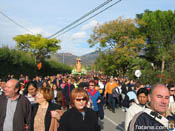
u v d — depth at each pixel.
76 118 2.84
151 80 23.94
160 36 29.80
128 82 12.94
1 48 19.39
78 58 40.25
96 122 3.01
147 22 35.47
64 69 50.25
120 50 28.14
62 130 2.79
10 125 3.50
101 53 31.64
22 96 3.75
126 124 3.53
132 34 30.83
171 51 23.61
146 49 36.81
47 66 37.59
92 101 6.40
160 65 35.41
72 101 2.97
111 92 11.57
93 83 6.57
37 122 3.51
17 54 21.80
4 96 3.69
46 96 3.61
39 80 15.58
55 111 3.54
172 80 19.77
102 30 29.58
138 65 31.42
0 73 19.03
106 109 12.19
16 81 3.66
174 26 30.86
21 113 3.58
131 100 5.50
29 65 24.94
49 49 39.94
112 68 30.16
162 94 2.11
